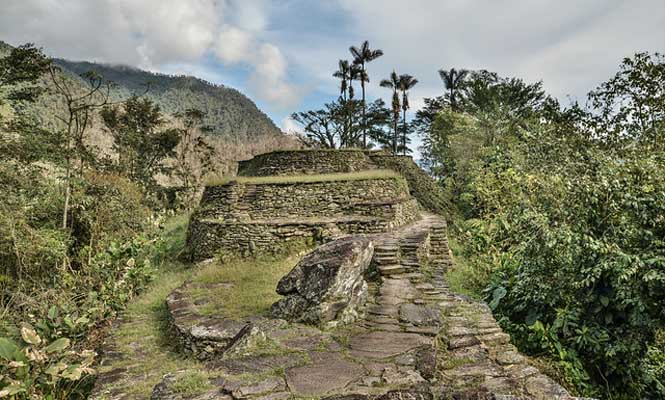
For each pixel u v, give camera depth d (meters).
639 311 4.74
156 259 12.60
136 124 30.20
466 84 26.70
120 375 4.13
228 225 10.96
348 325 4.47
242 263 9.37
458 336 4.15
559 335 5.46
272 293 6.23
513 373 3.29
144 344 5.12
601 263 4.90
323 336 4.10
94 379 4.49
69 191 11.77
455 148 21.53
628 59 7.96
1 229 9.05
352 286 4.84
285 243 10.23
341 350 3.71
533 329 5.38
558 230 5.40
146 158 29.98
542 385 3.04
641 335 4.81
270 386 2.95
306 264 5.07
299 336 4.11
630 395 4.78
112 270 8.84
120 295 7.32
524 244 6.14
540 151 8.61
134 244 9.58
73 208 12.25
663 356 4.46
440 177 28.36
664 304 4.79
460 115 25.42
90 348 5.47
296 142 39.75
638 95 7.91
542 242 5.74
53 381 3.77
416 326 4.36
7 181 11.48
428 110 35.25
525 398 2.49
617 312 5.09
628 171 5.45
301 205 12.80
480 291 7.36
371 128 35.22
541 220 5.73
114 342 5.20
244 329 4.31
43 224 11.45
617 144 7.67
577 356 5.13
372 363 3.38
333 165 17.98
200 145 32.25
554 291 5.52
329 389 2.89
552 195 6.10
